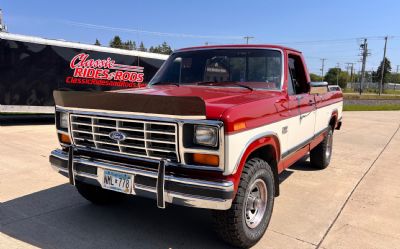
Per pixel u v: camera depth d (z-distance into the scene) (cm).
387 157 858
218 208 306
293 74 497
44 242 367
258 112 351
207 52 486
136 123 330
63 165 382
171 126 312
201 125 307
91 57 1345
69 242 370
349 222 447
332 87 704
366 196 548
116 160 356
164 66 509
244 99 358
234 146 311
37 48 1211
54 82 1258
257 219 374
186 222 427
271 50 460
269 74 445
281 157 422
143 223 421
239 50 471
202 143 309
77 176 373
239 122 316
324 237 403
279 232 410
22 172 601
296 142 479
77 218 428
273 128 388
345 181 626
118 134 338
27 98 1205
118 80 1429
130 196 505
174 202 317
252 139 338
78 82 1318
